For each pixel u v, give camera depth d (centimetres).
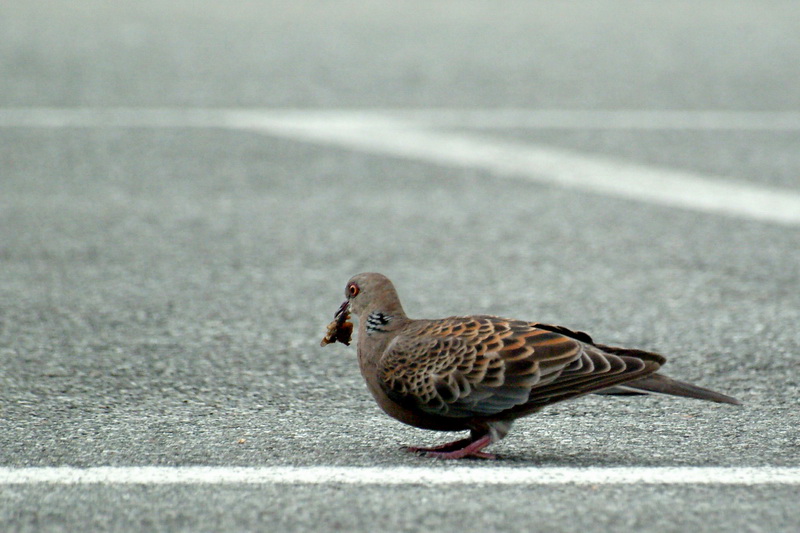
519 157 1738
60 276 1183
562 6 3638
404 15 3375
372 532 577
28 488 641
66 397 827
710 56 2662
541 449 717
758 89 2273
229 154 1741
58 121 1936
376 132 1888
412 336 695
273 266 1238
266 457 698
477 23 3225
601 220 1423
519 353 662
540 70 2462
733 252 1284
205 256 1270
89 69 2394
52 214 1426
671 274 1209
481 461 689
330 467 679
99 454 702
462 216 1448
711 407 809
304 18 3278
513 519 593
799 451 710
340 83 2281
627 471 671
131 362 919
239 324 1037
